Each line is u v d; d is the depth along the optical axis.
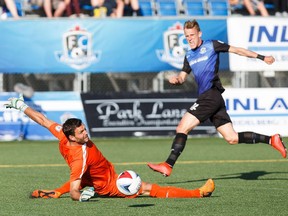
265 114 46.88
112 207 19.86
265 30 47.22
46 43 44.88
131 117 45.84
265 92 46.88
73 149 20.48
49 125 20.98
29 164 32.81
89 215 18.62
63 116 44.91
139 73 50.06
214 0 53.50
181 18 46.53
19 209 19.70
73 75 49.53
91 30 45.44
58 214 18.81
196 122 23.80
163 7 52.28
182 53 46.50
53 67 45.00
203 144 43.31
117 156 36.62
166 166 22.77
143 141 44.94
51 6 49.56
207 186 21.72
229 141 24.25
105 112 45.53
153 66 46.25
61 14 49.66
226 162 33.66
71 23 45.16
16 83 48.44
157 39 46.25
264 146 42.28
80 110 45.16
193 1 53.00
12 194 22.86
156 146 41.97
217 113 24.22
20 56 44.62
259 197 21.94
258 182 26.00
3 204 20.62
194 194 21.72
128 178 20.95
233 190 23.62
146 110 45.97
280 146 23.86
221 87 24.25
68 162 20.75
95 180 21.27
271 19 47.28
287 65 47.34
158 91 46.34
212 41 24.23
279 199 21.52
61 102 44.94
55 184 25.61
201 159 35.06
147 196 21.89
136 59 46.03
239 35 47.09
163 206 20.02
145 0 52.19
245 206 20.09
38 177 27.78
